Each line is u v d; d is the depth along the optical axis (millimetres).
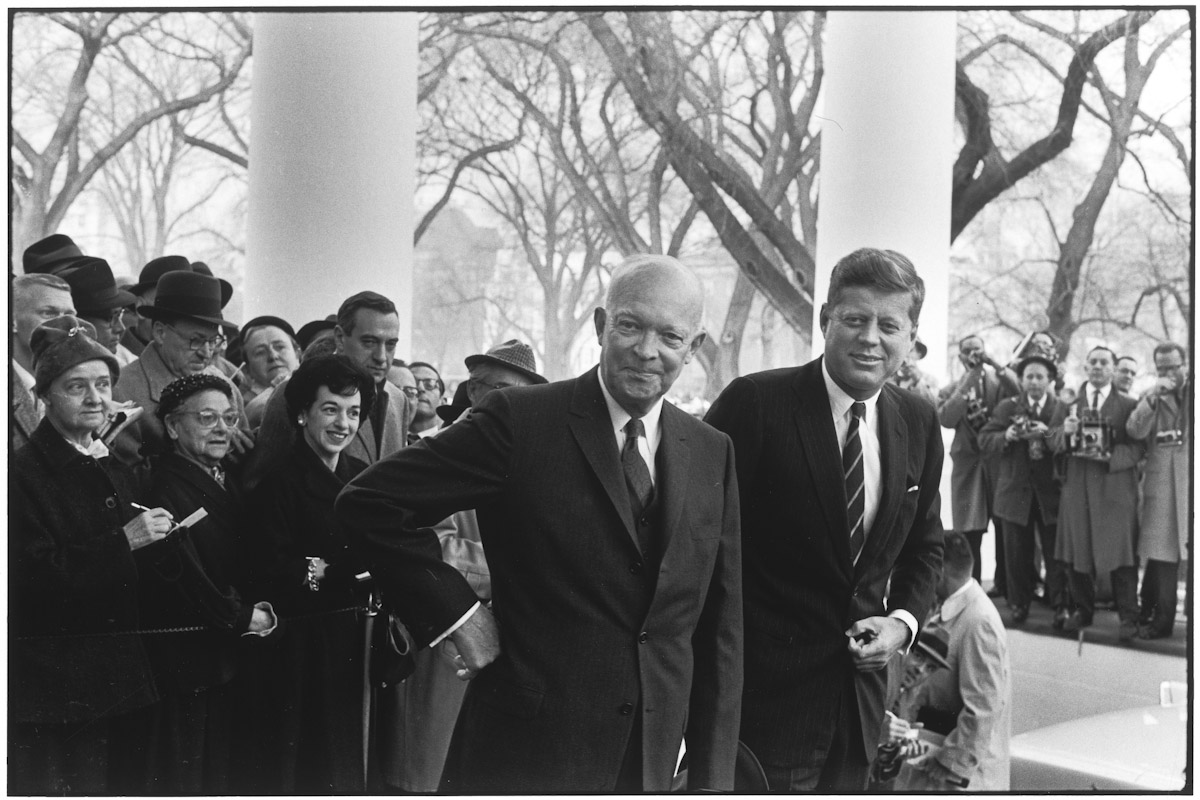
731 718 3416
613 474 3246
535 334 12211
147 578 4312
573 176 12203
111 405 4359
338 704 4551
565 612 3229
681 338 3248
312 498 4535
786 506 3973
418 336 12055
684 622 3324
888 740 5027
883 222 6824
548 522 3207
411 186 6250
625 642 3254
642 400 3262
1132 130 10656
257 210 6020
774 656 4016
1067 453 7598
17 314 4441
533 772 3232
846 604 4012
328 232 5961
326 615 4539
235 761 4449
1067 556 7578
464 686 4754
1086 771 6059
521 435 3215
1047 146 10914
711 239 12219
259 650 4461
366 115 6016
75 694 4262
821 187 7008
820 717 4035
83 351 4285
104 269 4801
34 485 4230
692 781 3389
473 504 3217
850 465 3998
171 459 4422
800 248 12164
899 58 6789
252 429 4836
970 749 5059
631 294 3250
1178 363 7398
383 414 5055
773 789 4031
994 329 10906
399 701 4746
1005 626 7676
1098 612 7594
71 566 4227
